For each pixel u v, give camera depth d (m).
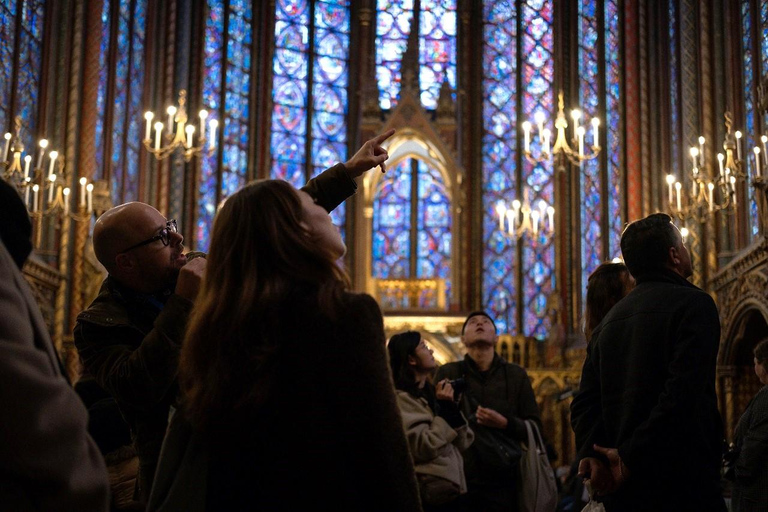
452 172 19.53
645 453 3.51
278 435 2.24
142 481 3.16
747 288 13.83
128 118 17.67
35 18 14.81
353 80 22.52
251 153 21.11
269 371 2.24
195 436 2.32
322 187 3.40
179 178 19.14
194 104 19.80
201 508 2.29
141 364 2.89
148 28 18.80
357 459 2.21
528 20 22.48
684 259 3.93
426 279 19.09
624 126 20.53
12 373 1.58
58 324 14.69
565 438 17.81
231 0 21.08
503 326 21.17
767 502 5.61
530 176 21.67
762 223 12.69
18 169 11.89
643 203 19.38
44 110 15.04
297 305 2.29
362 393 2.23
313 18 22.39
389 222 21.36
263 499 2.23
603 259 20.38
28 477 1.59
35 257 13.67
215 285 2.39
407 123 19.50
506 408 5.90
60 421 1.62
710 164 16.14
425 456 4.74
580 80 21.80
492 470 5.62
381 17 22.75
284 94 21.77
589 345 4.09
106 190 15.34
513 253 21.47
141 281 3.48
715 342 3.60
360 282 19.03
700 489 3.53
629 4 20.47
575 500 8.05
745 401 15.07
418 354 5.07
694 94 17.31
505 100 22.31
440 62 22.55
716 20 16.42
